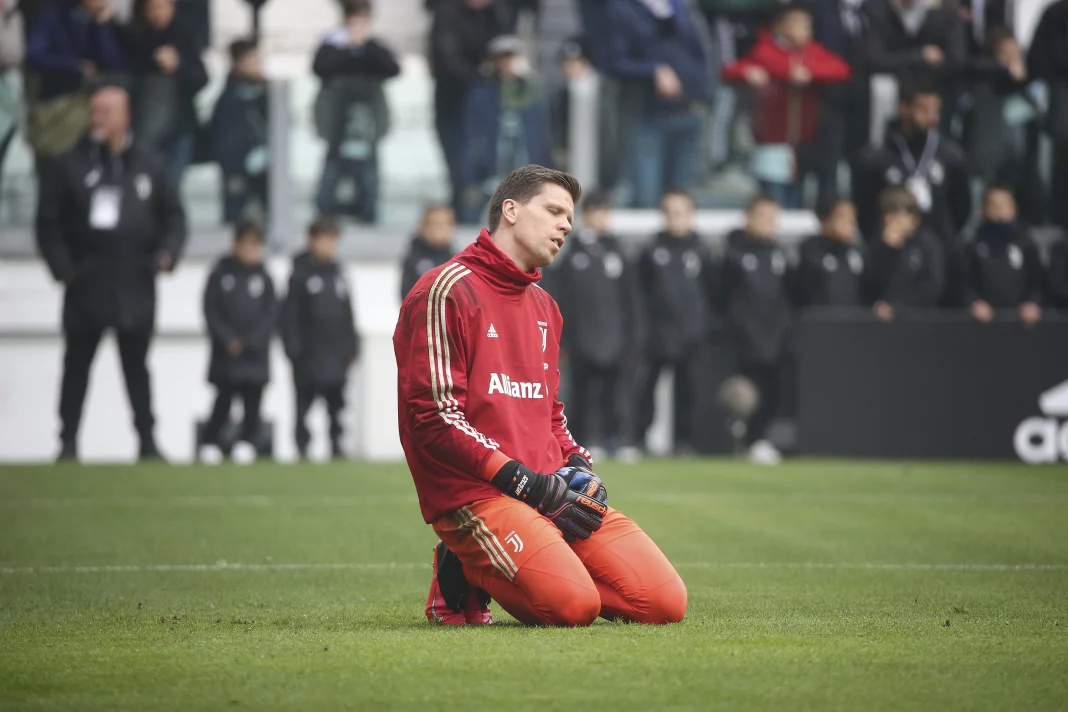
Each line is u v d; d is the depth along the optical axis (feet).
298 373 147.84
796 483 123.13
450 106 161.89
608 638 49.37
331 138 161.68
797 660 45.16
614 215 163.94
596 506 53.57
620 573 53.88
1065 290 159.22
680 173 164.55
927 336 144.15
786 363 154.10
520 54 176.55
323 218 148.25
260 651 47.21
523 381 54.95
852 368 144.77
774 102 163.73
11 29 157.99
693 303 153.07
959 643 48.98
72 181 136.26
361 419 158.51
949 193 159.53
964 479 126.82
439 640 49.26
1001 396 144.05
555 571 52.06
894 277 151.94
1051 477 128.98
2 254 157.58
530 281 55.47
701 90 164.14
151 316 139.13
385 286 163.73
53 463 135.85
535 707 38.88
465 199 163.12
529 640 48.93
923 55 160.97
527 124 162.50
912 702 39.55
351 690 40.98
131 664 45.06
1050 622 55.57
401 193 163.32
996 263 155.43
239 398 150.71
